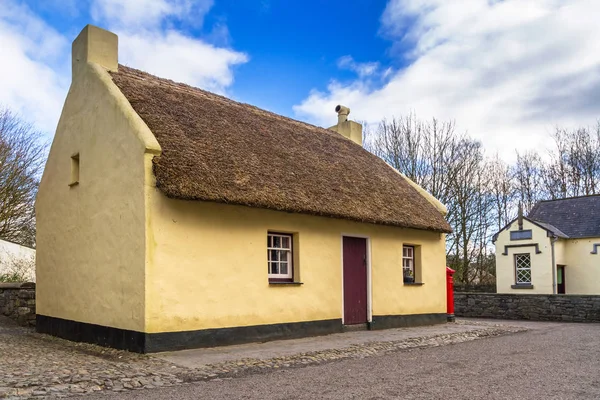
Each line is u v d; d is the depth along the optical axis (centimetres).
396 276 1311
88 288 970
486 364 766
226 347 899
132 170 863
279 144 1182
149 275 818
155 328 819
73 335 1011
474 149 2889
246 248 964
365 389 592
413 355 856
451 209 2767
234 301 934
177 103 1066
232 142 1033
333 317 1129
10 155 2083
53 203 1147
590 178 3303
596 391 588
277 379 648
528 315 1694
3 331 1186
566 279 2244
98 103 993
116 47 1114
